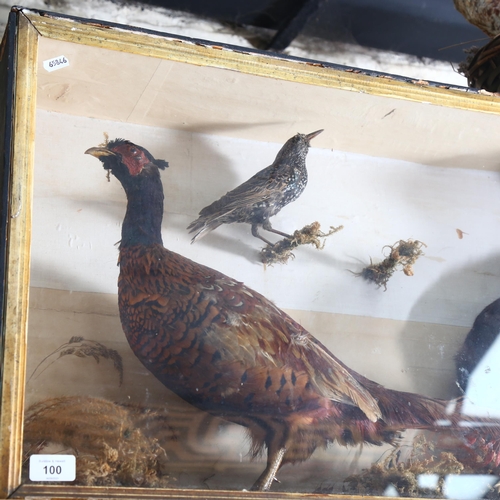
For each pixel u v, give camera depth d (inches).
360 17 71.2
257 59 43.9
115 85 42.4
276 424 38.7
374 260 45.8
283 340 40.9
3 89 39.0
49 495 32.7
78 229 39.6
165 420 37.0
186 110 44.5
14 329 34.1
